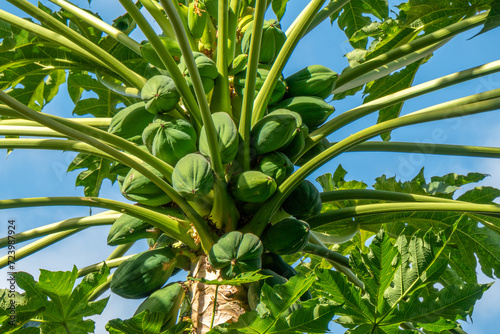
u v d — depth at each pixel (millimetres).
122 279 2064
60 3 2449
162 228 2061
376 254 1887
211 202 2041
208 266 2018
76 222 2242
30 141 2082
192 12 2307
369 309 1879
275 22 2486
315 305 1794
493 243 2475
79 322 1950
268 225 2104
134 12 1933
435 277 1894
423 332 2252
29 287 1911
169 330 1836
